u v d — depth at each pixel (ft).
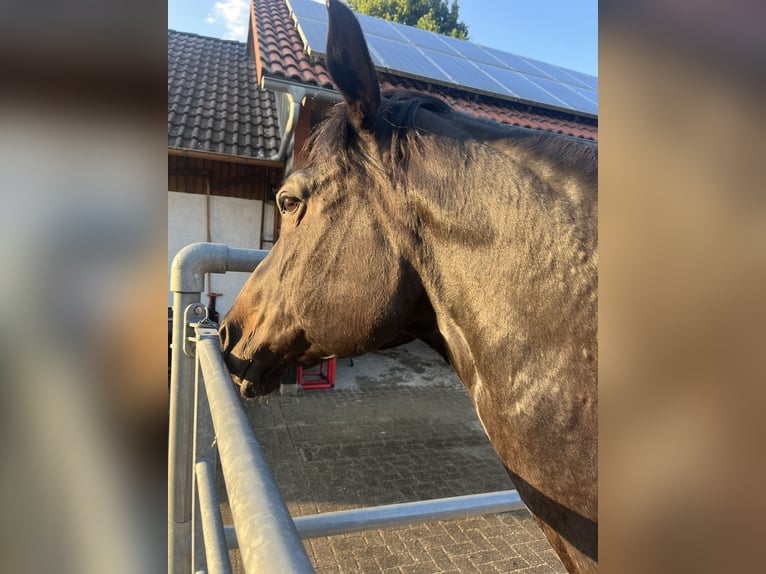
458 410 16.61
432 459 12.61
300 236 3.49
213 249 4.16
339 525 3.80
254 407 15.69
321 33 15.07
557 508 2.75
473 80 16.57
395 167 3.22
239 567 7.56
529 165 2.95
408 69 14.87
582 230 2.68
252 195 17.42
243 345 4.02
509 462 3.00
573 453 2.63
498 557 8.75
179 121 16.78
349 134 3.37
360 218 3.29
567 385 2.64
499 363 2.88
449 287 3.10
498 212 2.88
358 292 3.30
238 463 1.36
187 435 4.01
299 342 3.74
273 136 16.96
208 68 22.74
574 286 2.64
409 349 24.68
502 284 2.85
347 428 14.48
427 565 8.47
